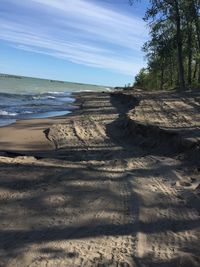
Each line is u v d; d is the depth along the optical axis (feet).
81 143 47.52
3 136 52.85
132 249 17.93
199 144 35.27
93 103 126.21
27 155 40.22
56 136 53.01
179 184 27.81
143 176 29.94
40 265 16.33
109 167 32.89
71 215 21.72
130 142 47.24
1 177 27.86
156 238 19.20
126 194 25.48
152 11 125.90
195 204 23.79
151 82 256.73
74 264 16.49
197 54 145.48
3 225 20.08
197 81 158.81
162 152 39.32
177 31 125.80
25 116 83.05
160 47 130.31
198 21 129.39
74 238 18.92
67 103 132.77
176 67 199.93
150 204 23.79
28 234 19.16
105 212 22.30
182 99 85.71
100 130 57.31
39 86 352.69
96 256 17.21
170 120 52.34
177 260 16.93
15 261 16.56
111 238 19.02
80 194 25.20
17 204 22.98
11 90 215.92
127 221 21.09
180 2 123.65
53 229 19.85
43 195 24.67
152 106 71.72
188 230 20.18
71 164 33.65
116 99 146.72
